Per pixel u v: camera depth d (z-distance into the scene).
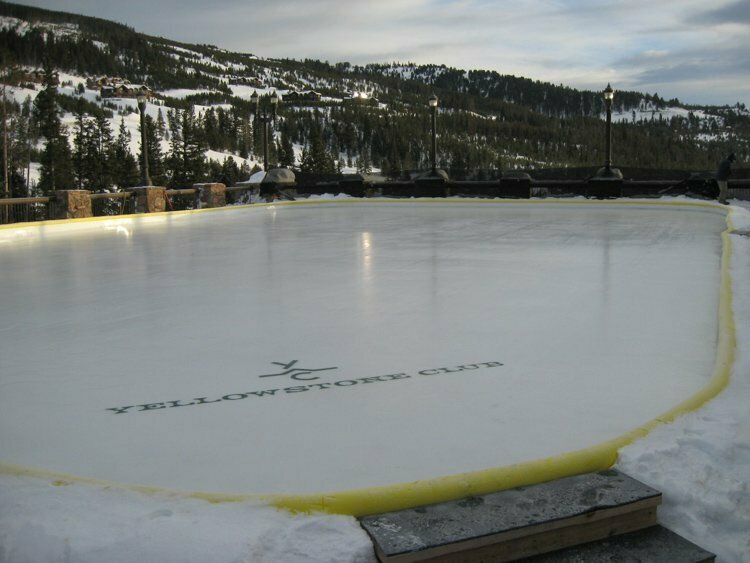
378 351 3.73
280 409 2.83
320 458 2.32
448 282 6.03
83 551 1.69
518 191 19.77
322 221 14.55
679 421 2.50
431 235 10.62
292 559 1.71
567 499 1.96
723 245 8.16
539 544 1.85
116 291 5.87
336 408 2.83
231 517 1.85
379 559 1.75
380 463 2.27
